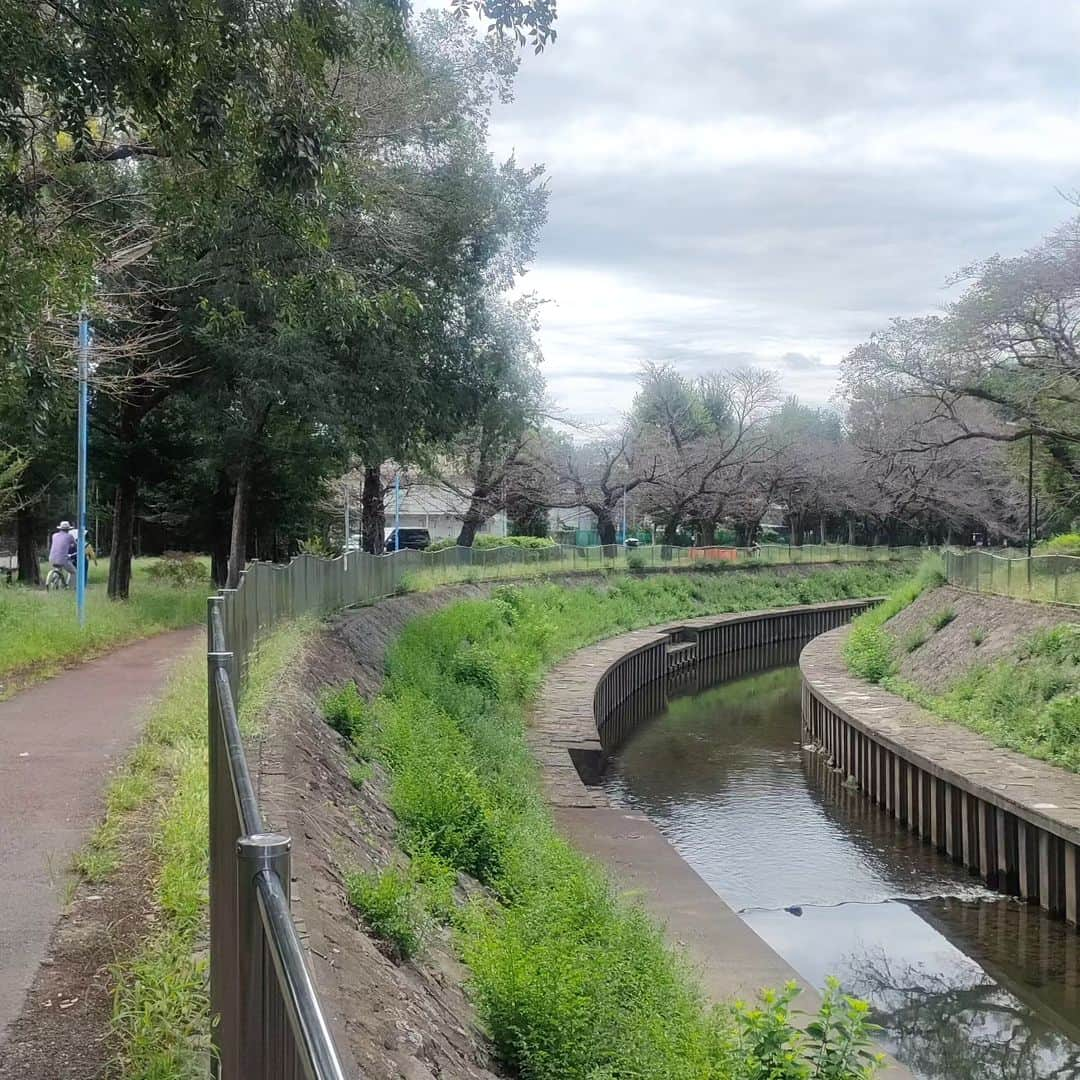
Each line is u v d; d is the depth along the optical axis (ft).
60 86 23.72
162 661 48.73
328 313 34.53
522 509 162.81
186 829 20.40
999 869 48.78
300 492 102.42
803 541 252.62
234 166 26.43
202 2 24.07
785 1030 22.71
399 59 27.68
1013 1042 34.60
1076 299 82.28
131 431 76.64
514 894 32.53
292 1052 6.20
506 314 79.36
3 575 108.58
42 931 16.85
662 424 187.11
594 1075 20.34
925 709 71.97
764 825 60.03
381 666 55.21
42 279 26.40
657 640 119.75
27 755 28.35
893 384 96.43
